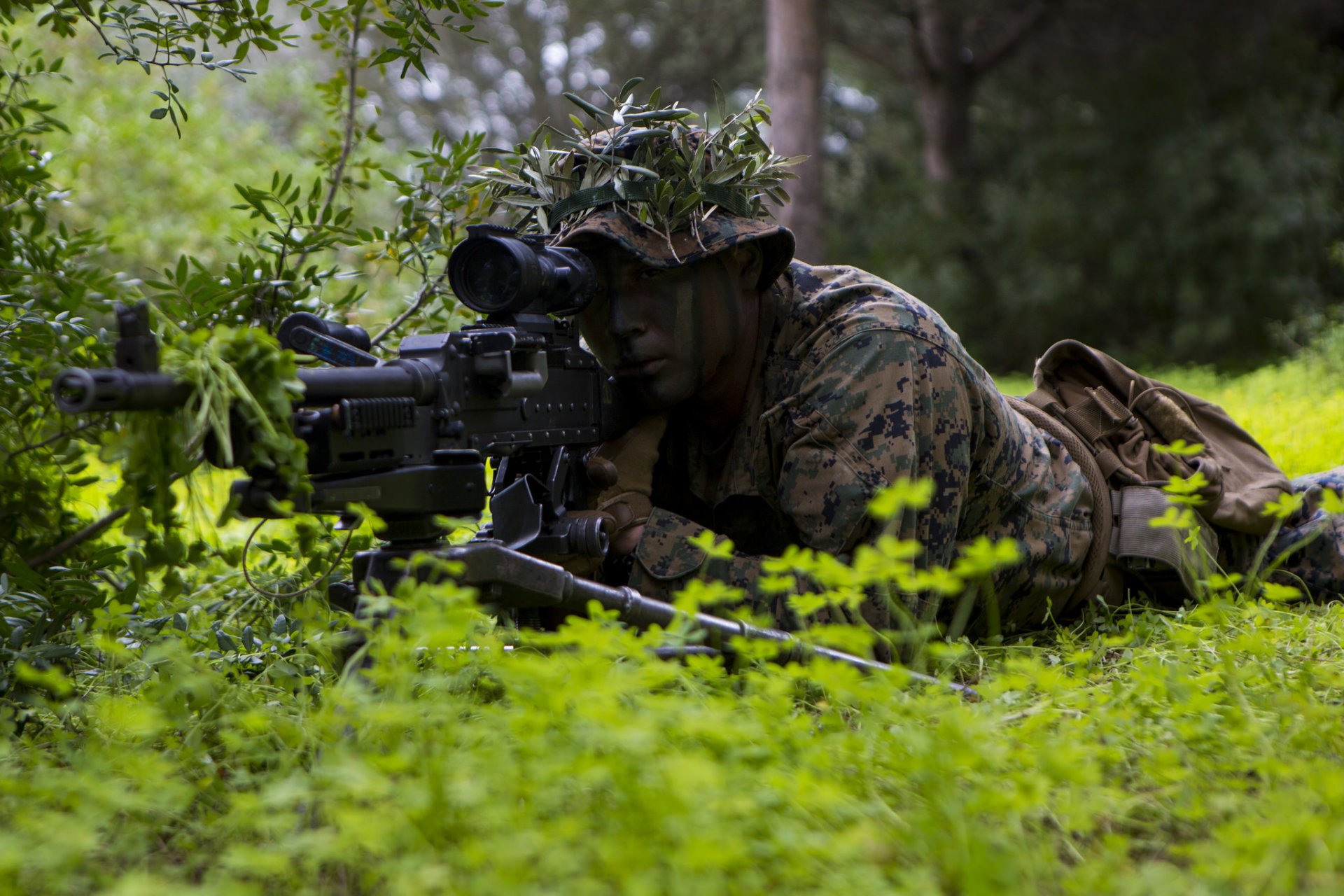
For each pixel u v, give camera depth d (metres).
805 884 1.65
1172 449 2.73
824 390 3.11
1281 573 3.80
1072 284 21.72
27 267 3.45
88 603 2.91
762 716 2.04
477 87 28.31
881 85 25.67
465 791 1.67
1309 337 18.17
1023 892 1.60
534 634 2.21
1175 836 1.95
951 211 23.41
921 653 2.43
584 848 1.66
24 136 3.81
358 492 2.23
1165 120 22.02
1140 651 3.01
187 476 2.09
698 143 3.20
